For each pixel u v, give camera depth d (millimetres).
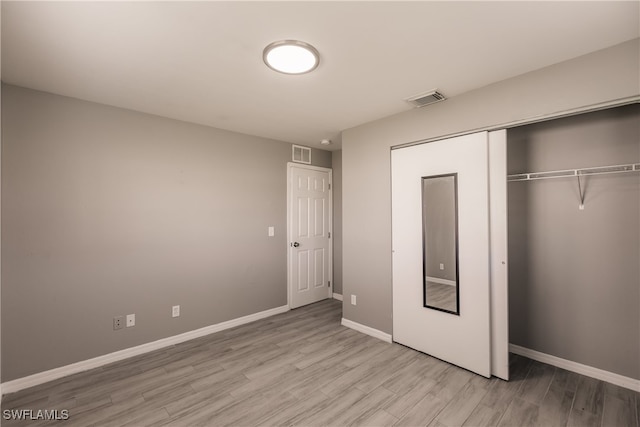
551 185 2611
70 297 2529
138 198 2906
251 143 3801
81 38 1734
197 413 2018
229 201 3580
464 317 2535
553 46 1855
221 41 1778
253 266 3797
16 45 1795
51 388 2309
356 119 3207
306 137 3949
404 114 2971
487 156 2406
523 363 2648
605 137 2352
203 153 3371
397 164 3021
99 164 2693
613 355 2322
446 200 2646
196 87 2404
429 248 2777
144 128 2953
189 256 3240
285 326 3590
